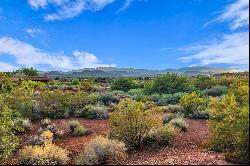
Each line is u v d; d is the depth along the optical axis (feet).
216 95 106.63
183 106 68.03
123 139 40.06
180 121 50.96
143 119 40.73
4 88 45.34
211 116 40.06
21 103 61.46
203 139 43.11
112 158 33.32
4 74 45.93
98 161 32.32
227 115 36.81
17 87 63.16
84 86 134.62
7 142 38.34
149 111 42.37
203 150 36.04
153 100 97.14
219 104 38.99
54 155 33.60
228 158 29.30
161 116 61.31
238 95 40.47
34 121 60.75
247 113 30.94
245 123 30.81
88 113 64.34
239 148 30.89
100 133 49.26
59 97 67.82
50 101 66.95
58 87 126.93
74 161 34.40
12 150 40.50
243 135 30.22
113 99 85.51
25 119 56.44
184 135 46.11
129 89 144.87
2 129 39.29
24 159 33.83
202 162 28.96
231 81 130.31
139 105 41.70
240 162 28.43
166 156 34.30
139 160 33.30
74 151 39.22
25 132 51.19
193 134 46.78
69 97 69.67
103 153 32.83
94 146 33.55
